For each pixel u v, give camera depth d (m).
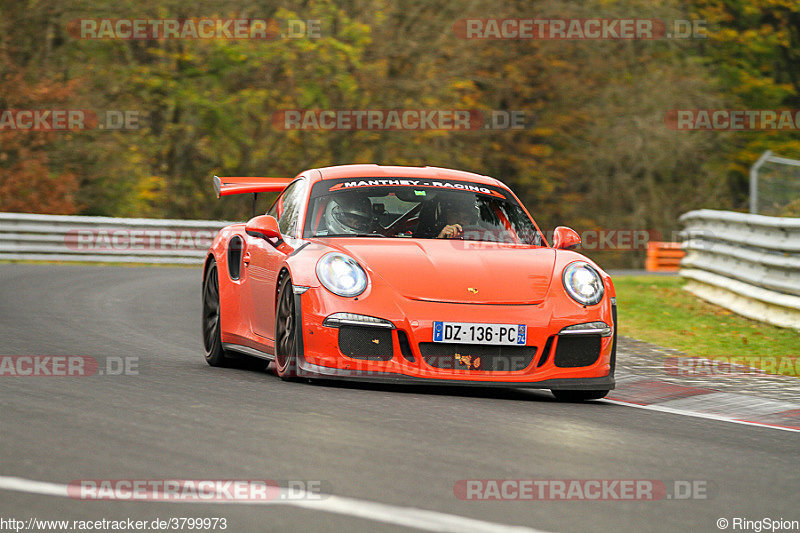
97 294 47.78
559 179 126.00
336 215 25.72
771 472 16.22
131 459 14.81
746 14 148.00
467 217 26.20
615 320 23.50
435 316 21.89
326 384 22.77
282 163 113.38
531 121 120.00
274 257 24.86
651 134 124.00
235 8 108.56
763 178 61.41
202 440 16.16
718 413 22.86
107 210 103.75
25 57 103.31
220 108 108.62
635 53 126.25
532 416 20.08
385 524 12.13
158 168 112.00
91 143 100.44
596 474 15.26
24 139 96.81
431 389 22.91
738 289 41.38
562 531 12.26
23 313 37.88
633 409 22.47
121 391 20.69
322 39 107.94
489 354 22.12
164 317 40.22
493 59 115.75
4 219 75.88
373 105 110.44
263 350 25.22
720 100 130.62
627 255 133.62
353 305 22.09
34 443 15.59
